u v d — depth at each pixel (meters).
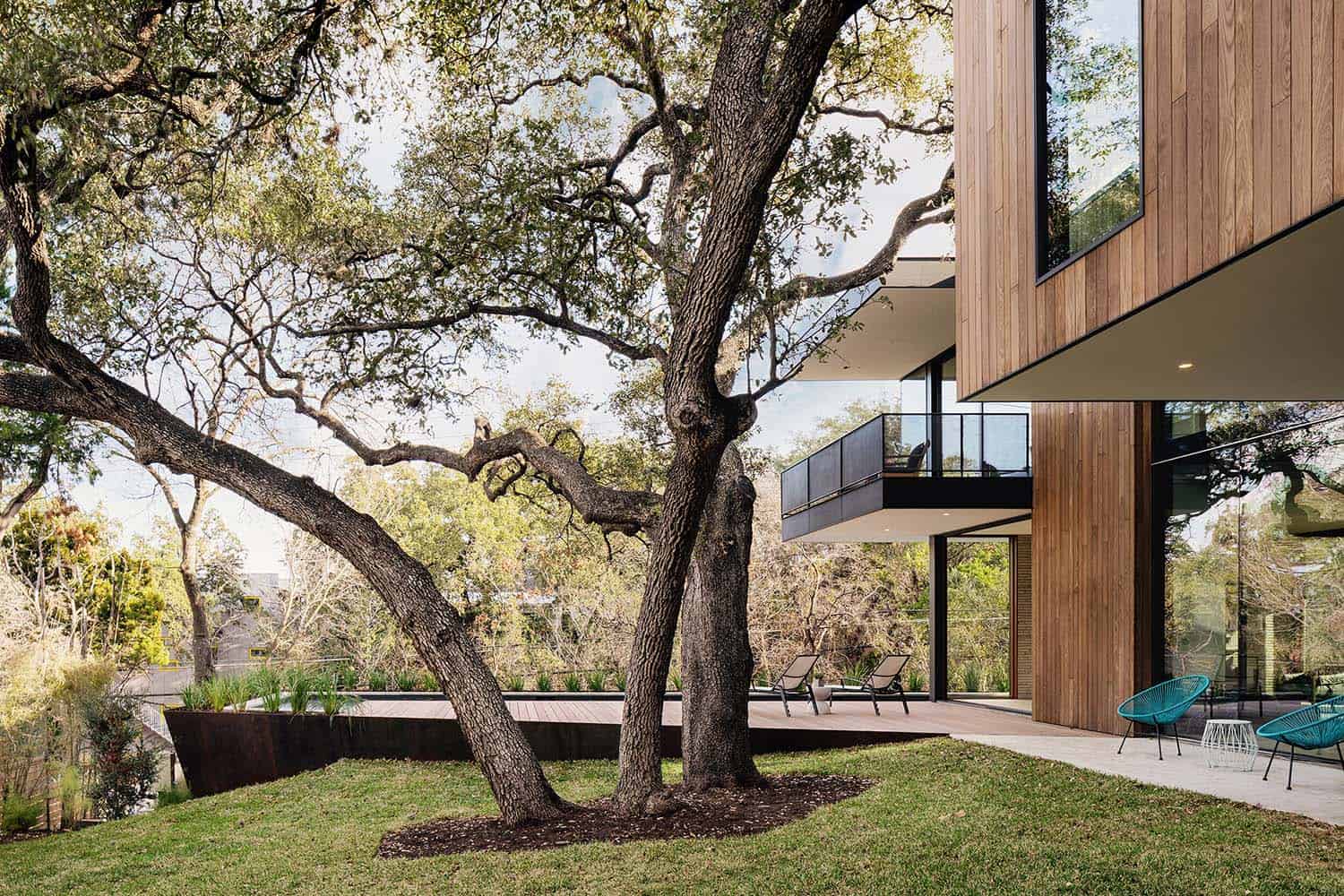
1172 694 9.65
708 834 6.72
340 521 7.59
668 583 7.15
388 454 9.41
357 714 11.95
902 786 8.14
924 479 13.48
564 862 6.18
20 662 13.23
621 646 26.55
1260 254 4.85
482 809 8.45
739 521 8.79
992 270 7.96
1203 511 10.47
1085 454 12.25
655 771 7.38
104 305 9.11
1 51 5.31
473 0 7.15
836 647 26.72
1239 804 6.77
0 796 12.34
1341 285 5.34
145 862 7.50
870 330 14.56
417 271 9.17
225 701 12.16
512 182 8.88
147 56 6.25
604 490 8.52
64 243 8.65
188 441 7.68
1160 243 5.61
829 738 11.59
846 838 6.37
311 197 9.20
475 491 27.25
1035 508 13.49
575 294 9.46
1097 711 11.72
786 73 5.60
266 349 9.32
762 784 8.48
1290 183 4.50
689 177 9.53
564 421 13.16
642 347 9.51
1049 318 6.98
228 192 8.75
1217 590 10.20
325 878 6.38
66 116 5.98
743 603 8.71
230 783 11.72
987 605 26.47
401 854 6.87
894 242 10.48
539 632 28.25
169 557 26.66
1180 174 5.43
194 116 6.60
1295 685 9.12
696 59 10.03
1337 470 8.70
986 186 8.12
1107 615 11.61
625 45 8.99
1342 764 8.52
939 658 16.66
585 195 9.50
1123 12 6.17
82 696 13.12
